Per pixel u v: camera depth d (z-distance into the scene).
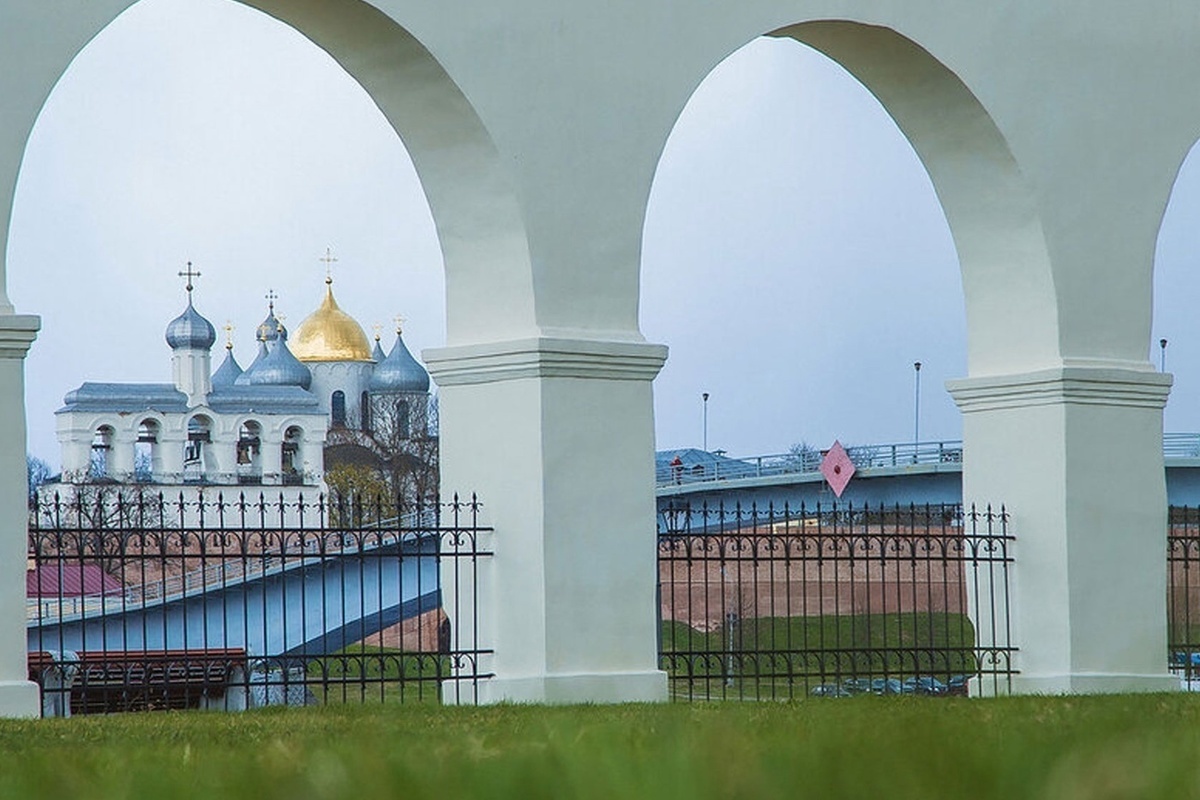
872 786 3.16
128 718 11.55
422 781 3.33
